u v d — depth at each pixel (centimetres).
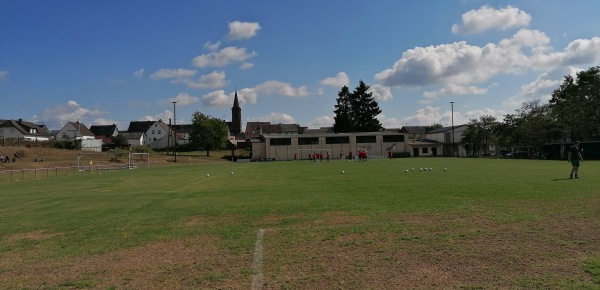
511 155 7519
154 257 718
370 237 810
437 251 687
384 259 652
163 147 12056
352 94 12125
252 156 9556
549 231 801
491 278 545
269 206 1326
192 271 626
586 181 1878
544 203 1176
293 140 9544
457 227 874
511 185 1761
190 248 777
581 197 1281
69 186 2623
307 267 625
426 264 618
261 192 1827
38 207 1504
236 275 598
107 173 4394
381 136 9638
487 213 1036
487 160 5725
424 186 1836
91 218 1184
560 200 1227
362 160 6700
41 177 3866
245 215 1155
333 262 646
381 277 566
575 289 494
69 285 579
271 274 596
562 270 564
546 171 2794
